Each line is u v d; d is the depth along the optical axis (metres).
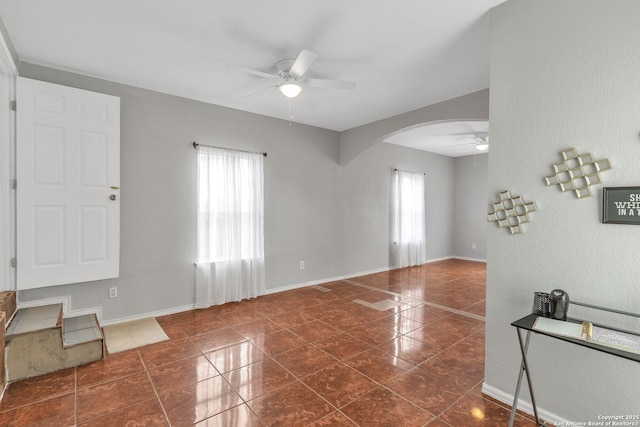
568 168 1.83
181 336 3.22
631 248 1.64
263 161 4.65
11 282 2.79
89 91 3.15
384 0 2.12
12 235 2.79
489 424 1.92
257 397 2.21
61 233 3.00
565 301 1.73
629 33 1.63
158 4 2.16
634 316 1.52
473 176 8.04
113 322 3.50
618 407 1.70
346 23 2.39
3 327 2.26
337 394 2.25
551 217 1.91
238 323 3.59
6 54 2.47
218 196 4.18
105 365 2.63
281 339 3.17
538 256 1.97
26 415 2.01
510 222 2.08
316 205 5.39
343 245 5.85
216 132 4.20
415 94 3.82
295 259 5.15
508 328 2.11
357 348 2.98
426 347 3.00
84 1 2.13
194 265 4.06
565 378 1.87
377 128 4.98
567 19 1.83
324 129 5.46
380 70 3.18
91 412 2.04
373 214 6.36
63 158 3.00
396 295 4.78
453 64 3.05
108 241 3.25
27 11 2.23
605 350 1.37
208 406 2.11
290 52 2.83
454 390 2.29
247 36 2.57
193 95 3.89
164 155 3.80
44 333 2.49
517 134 2.04
